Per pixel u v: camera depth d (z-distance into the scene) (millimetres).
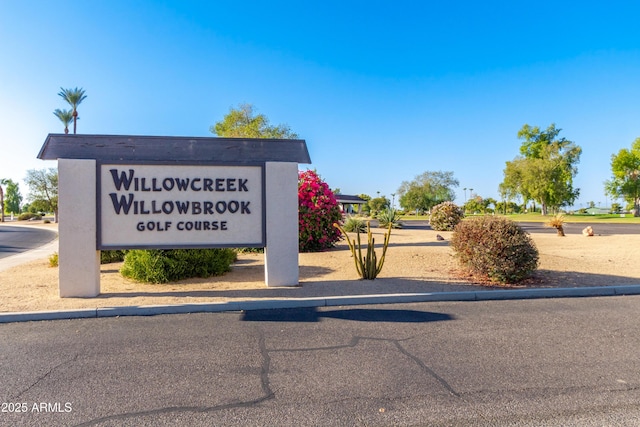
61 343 5336
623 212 81312
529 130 71062
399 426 3291
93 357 4812
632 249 14578
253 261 12703
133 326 6125
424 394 3840
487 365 4539
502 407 3586
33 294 8039
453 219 25734
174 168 8336
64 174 7855
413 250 13742
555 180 61031
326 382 4109
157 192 8258
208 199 8445
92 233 7887
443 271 10359
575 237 20422
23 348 5141
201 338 5512
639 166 61250
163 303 7156
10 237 30281
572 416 3430
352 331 5824
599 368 4453
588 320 6391
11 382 4133
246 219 8586
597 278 9461
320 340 5426
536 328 5953
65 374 4328
